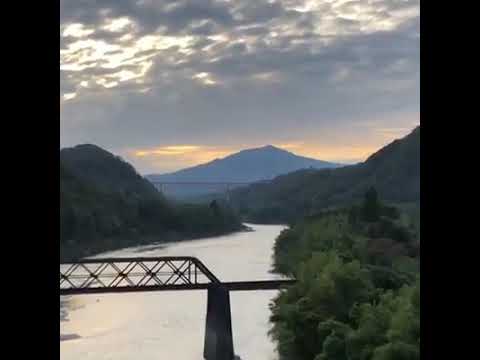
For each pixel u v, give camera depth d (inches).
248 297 2356.1
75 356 1604.3
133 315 2108.8
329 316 1369.3
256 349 1636.3
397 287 1568.7
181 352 1654.8
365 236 2057.1
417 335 1037.8
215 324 1569.9
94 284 2632.9
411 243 1915.6
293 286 1535.4
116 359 1552.7
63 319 2028.8
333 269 1443.2
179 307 2272.4
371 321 1182.3
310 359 1386.6
